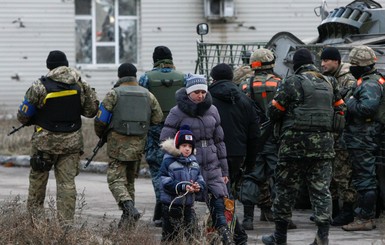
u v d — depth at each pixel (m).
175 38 76.56
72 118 27.03
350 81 30.45
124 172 28.58
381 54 33.66
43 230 23.73
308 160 24.89
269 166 29.70
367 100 29.06
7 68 75.38
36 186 27.25
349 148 29.69
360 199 29.67
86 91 27.39
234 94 25.59
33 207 25.52
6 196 36.88
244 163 26.67
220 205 23.64
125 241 23.58
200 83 23.70
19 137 54.28
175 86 30.53
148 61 76.56
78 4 77.00
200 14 76.56
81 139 27.31
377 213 32.06
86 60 77.25
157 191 29.70
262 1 76.62
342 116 25.39
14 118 71.75
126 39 77.56
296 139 24.81
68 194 26.91
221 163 24.19
